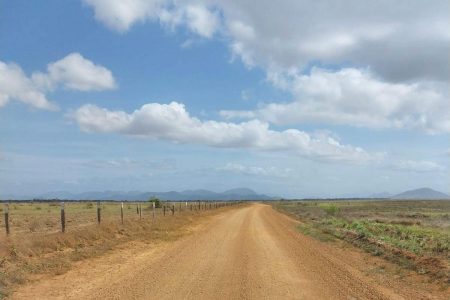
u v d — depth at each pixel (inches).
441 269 590.6
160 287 487.5
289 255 767.7
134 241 949.2
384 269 634.8
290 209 3639.3
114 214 1871.3
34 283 500.7
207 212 2519.7
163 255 749.9
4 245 647.8
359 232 1184.2
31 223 1216.8
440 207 4453.7
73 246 792.3
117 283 506.9
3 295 436.5
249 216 2207.2
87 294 449.7
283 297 450.0
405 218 2305.6
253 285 506.0
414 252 761.6
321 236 1139.9
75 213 2033.7
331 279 550.9
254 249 844.0
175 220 1565.0
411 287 512.7
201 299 436.1
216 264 655.8
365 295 464.1
